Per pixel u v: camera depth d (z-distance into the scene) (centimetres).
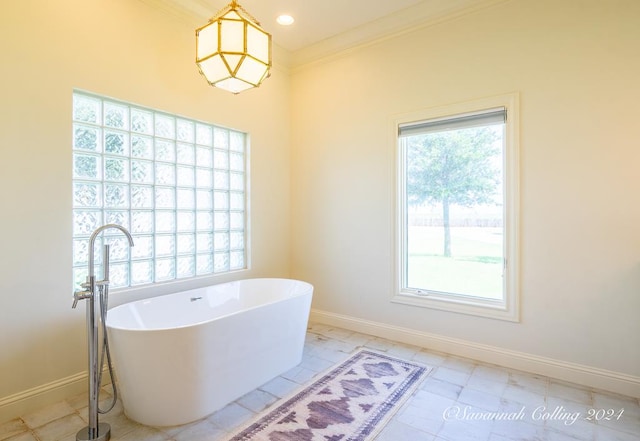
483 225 293
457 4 288
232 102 340
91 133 247
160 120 289
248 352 232
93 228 248
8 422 201
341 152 369
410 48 321
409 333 324
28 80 211
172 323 272
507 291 275
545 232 258
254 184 365
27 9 211
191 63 303
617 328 235
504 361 275
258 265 371
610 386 236
